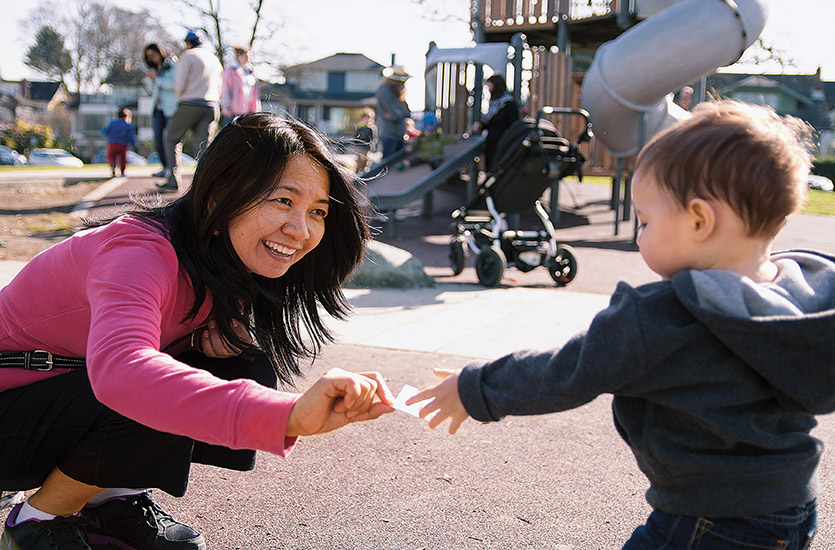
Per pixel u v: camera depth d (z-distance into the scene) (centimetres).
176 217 183
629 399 154
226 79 1002
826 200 1493
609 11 1135
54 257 183
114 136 1202
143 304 155
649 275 747
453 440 306
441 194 1355
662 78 976
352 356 420
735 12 942
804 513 148
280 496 251
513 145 677
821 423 336
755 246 149
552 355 149
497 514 242
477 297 627
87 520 197
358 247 208
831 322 137
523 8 1197
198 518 233
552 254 696
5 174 1154
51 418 179
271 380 214
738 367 141
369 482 264
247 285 186
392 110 1154
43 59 5362
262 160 173
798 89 4931
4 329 191
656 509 154
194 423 135
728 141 142
